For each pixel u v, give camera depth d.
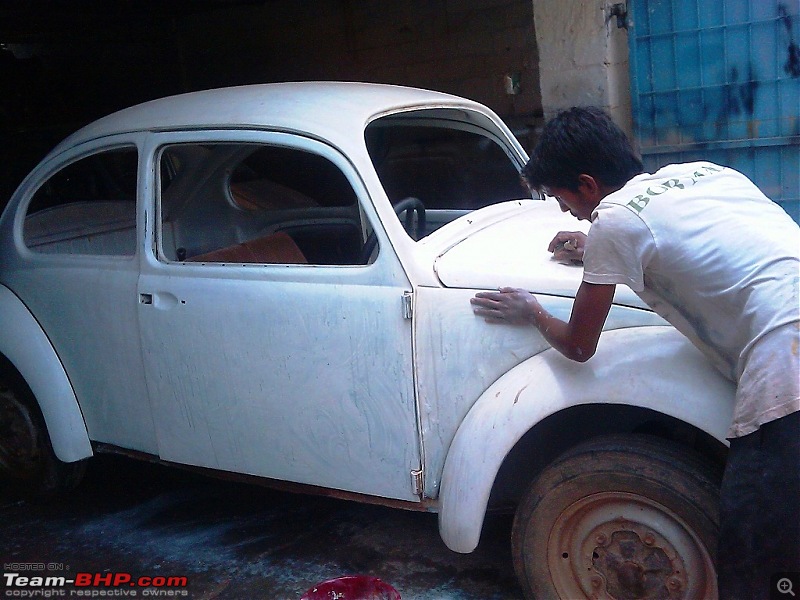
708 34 4.95
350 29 7.55
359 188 2.67
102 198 3.72
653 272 2.07
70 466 3.62
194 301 2.92
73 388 3.38
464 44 6.90
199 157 3.41
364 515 3.47
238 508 3.64
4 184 6.38
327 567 3.10
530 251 2.73
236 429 2.95
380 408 2.64
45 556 3.35
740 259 1.99
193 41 8.76
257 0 7.84
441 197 4.30
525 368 2.44
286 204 4.00
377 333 2.61
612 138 2.15
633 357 2.31
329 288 2.68
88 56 8.68
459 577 2.95
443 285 2.56
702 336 2.12
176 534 3.45
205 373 2.95
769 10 4.74
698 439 2.47
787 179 4.97
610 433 2.41
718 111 5.06
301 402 2.78
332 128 2.77
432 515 3.42
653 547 2.32
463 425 2.49
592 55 5.10
